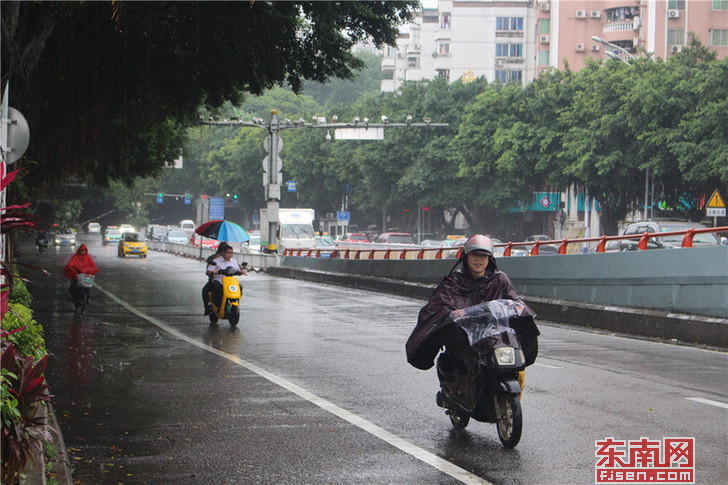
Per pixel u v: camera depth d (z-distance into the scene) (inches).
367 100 3144.7
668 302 631.8
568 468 255.9
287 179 3934.5
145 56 815.1
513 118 2282.2
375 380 418.6
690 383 407.5
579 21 3154.5
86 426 314.5
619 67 1953.7
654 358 502.6
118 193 2615.7
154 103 912.3
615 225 2127.2
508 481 242.4
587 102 1980.8
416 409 346.6
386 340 592.4
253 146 4023.1
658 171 1782.7
